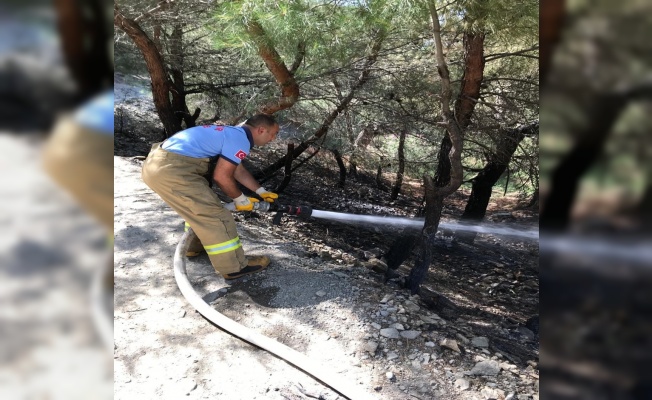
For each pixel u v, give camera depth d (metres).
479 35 4.18
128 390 2.32
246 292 3.36
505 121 5.44
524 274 6.48
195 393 2.33
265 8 3.29
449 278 6.03
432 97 5.60
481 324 3.78
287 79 5.05
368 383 2.46
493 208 10.34
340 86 6.51
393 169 9.34
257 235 4.63
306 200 8.91
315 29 3.54
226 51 6.25
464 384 2.49
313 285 3.47
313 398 2.33
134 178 5.80
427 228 4.14
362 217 3.98
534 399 2.40
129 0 5.07
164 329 2.84
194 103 9.55
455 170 3.93
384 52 5.39
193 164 3.23
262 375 2.48
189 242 3.73
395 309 3.22
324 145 8.16
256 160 9.35
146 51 5.97
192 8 5.17
